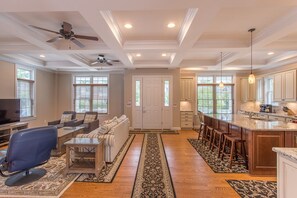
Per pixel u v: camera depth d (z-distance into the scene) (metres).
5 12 2.88
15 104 5.91
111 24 3.37
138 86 8.01
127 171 3.46
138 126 7.98
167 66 7.39
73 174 3.30
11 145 2.65
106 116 8.81
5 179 3.07
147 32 4.09
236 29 3.86
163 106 7.96
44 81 7.95
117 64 7.43
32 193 2.67
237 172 3.43
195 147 5.13
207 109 8.79
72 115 7.23
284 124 3.67
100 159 3.42
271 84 7.55
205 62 7.16
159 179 3.15
